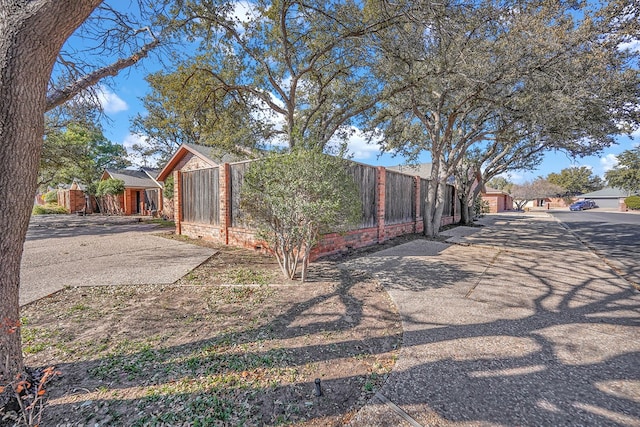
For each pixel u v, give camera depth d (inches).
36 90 82.2
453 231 517.3
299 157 187.8
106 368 101.3
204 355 110.1
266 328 132.1
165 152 1010.1
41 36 78.6
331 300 165.6
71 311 150.5
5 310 83.8
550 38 291.1
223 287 189.3
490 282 199.5
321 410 81.8
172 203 749.9
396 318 141.7
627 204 1296.8
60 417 78.7
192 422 77.4
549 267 242.1
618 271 230.2
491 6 253.8
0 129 77.5
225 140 414.0
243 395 88.4
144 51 173.0
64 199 1146.7
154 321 139.5
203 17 284.2
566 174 2073.1
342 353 111.6
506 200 1599.4
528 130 420.2
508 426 73.8
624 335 122.1
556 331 126.1
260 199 203.6
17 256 86.4
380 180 350.9
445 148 555.2
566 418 76.1
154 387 91.7
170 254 293.3
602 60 296.2
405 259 269.0
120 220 745.0
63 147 644.1
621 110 345.1
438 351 110.7
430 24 251.3
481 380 92.6
